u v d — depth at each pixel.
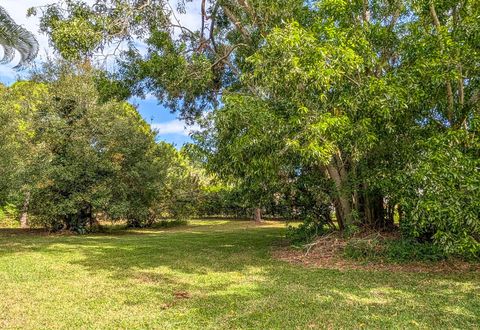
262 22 8.61
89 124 15.62
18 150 14.15
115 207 15.55
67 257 8.48
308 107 6.47
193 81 9.58
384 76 7.20
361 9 8.27
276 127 6.48
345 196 8.82
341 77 6.63
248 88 8.88
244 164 7.29
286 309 4.48
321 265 7.45
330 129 6.29
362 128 6.51
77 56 7.94
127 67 9.63
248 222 21.56
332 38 6.61
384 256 7.73
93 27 8.00
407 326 3.88
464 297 4.99
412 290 5.39
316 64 6.04
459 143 6.36
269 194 9.68
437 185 5.91
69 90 15.38
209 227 18.67
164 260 8.10
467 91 7.09
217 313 4.34
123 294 5.21
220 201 21.17
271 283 5.87
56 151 15.41
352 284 5.77
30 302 4.80
